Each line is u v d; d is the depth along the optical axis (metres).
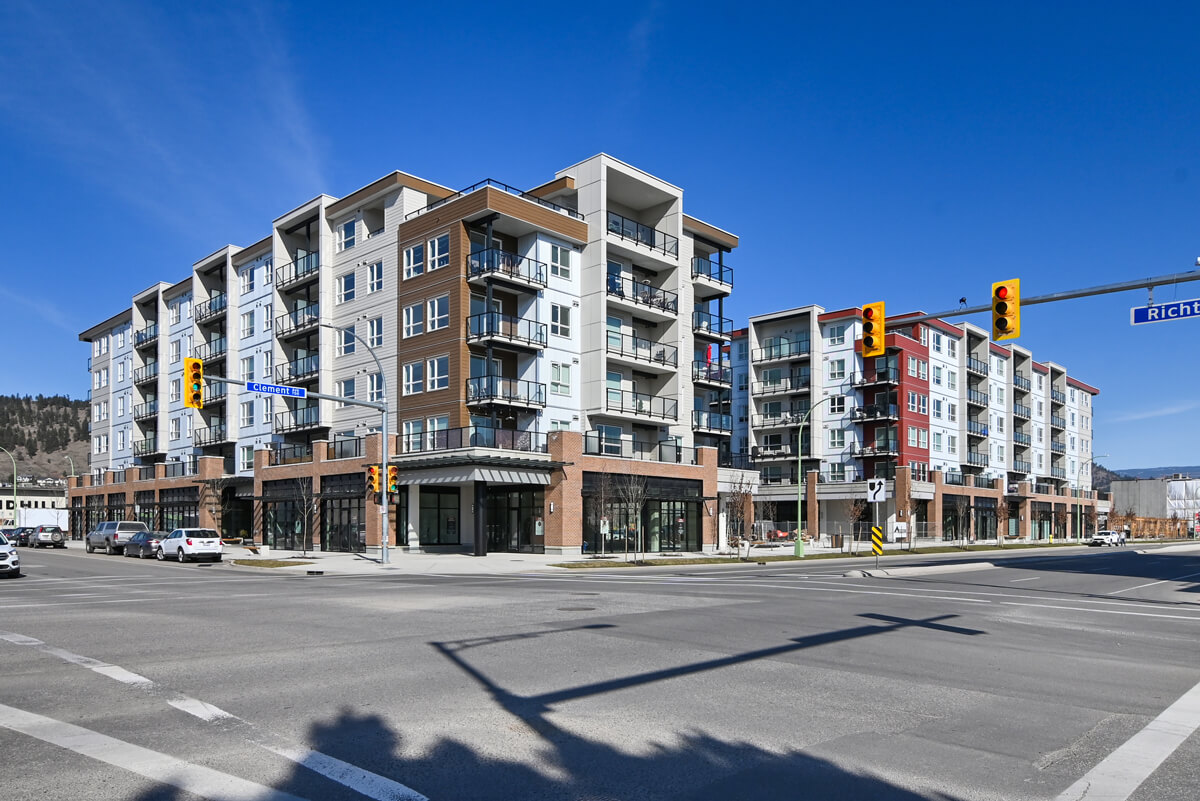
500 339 42.00
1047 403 97.31
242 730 6.98
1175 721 7.63
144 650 11.07
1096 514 107.75
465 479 39.44
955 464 78.06
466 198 43.03
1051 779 5.94
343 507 47.03
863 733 7.10
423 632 12.84
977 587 23.58
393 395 46.31
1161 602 19.59
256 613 15.64
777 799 5.49
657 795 5.55
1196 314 15.22
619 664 10.10
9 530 71.56
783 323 77.62
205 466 58.41
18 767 5.95
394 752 6.40
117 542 48.25
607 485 42.47
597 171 46.72
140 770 5.91
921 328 75.00
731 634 12.84
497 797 5.46
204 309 63.84
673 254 50.72
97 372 80.94
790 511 76.25
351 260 50.34
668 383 50.69
